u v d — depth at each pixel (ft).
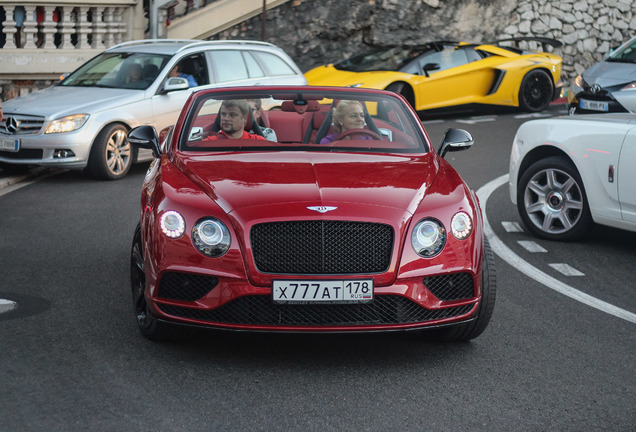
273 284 15.79
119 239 27.20
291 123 20.67
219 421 13.88
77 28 58.75
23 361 16.25
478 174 41.09
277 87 21.49
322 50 68.28
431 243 16.42
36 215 30.68
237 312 16.07
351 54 69.15
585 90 45.11
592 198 27.14
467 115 63.57
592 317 20.53
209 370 16.17
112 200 33.81
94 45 59.47
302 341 18.10
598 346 18.35
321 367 16.57
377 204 16.40
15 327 18.25
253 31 66.13
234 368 16.33
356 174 17.67
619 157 26.07
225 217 16.08
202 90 21.58
